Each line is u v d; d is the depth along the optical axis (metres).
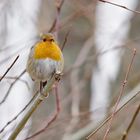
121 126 12.41
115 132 12.30
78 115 11.15
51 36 9.06
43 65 8.87
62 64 9.06
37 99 7.48
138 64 14.24
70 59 14.18
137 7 14.84
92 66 13.68
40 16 13.33
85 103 14.20
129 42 12.89
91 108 14.18
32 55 8.98
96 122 11.30
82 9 12.31
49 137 12.06
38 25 12.65
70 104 13.29
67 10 13.75
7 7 12.12
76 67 12.53
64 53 14.22
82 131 11.23
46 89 7.48
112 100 11.75
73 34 14.18
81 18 14.10
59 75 7.53
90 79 14.28
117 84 14.23
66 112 13.12
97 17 13.78
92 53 13.87
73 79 12.93
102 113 11.93
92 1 12.88
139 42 14.20
